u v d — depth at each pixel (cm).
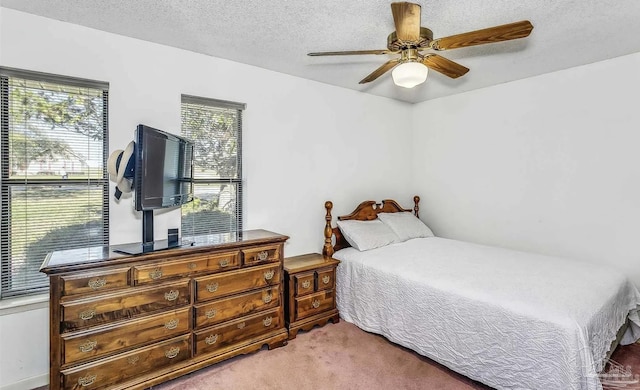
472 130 371
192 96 262
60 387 171
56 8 197
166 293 202
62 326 170
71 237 223
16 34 199
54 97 216
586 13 200
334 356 239
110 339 184
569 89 298
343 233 336
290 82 317
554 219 312
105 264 180
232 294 229
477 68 296
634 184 267
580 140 293
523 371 181
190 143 258
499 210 351
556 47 251
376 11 197
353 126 369
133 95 237
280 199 314
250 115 293
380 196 399
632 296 242
